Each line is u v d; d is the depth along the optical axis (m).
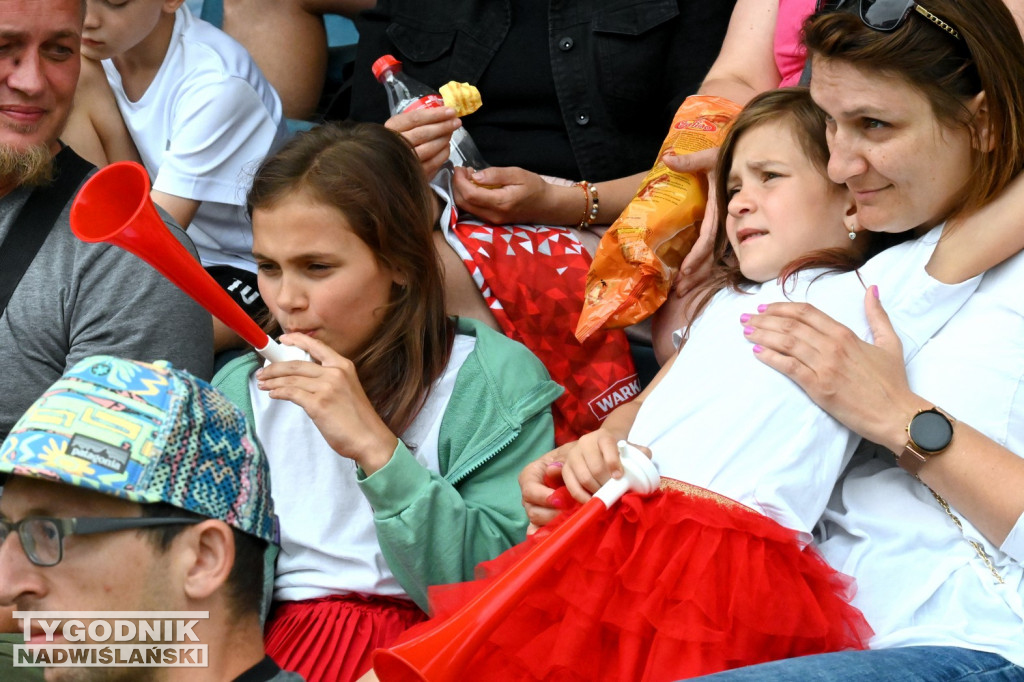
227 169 14.41
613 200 13.12
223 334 13.65
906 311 9.39
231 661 7.11
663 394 9.57
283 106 17.56
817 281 9.74
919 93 8.59
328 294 10.37
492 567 9.13
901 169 8.83
